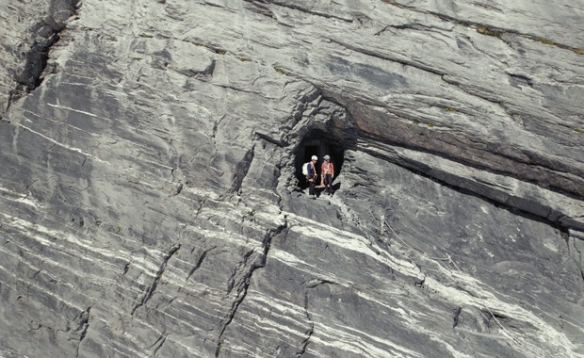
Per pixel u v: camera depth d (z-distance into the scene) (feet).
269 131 64.75
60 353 59.41
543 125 61.41
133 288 60.29
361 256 61.82
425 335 58.59
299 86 65.00
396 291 60.44
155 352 58.90
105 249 61.72
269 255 61.77
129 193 63.67
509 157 62.85
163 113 66.08
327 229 63.16
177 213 62.75
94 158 65.16
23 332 60.13
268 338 58.75
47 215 63.21
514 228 64.69
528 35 63.10
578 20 62.54
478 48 63.52
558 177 62.39
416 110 63.62
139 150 65.05
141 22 69.67
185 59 67.26
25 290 61.16
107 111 66.74
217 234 61.87
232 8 68.13
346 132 67.31
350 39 65.41
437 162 65.72
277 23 67.05
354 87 64.34
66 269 61.36
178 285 60.29
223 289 60.08
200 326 59.26
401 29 65.05
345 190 66.85
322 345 58.44
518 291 61.26
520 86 62.13
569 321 59.67
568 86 61.36
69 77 68.44
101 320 59.98
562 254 63.31
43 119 67.05
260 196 63.52
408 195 66.18
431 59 63.87
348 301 59.98
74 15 71.51
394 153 66.95
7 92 67.97
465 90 63.00
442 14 64.75
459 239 64.08
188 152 64.69
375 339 58.39
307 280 60.80
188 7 68.85
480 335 58.85
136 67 67.87
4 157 65.87
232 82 66.18
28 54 68.90
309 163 65.51
